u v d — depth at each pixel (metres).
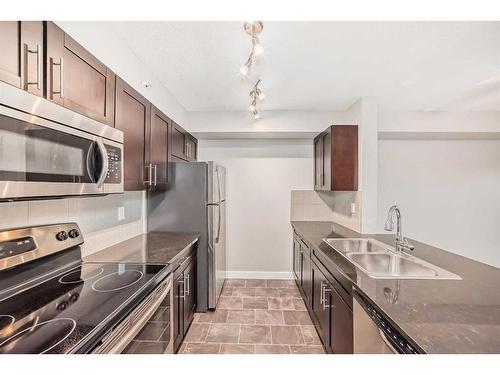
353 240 2.58
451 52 1.92
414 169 3.84
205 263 2.85
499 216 3.83
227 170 3.94
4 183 0.83
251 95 2.51
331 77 2.37
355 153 2.93
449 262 1.79
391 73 2.29
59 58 1.11
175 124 2.76
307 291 2.81
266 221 3.94
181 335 2.20
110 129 1.41
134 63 1.96
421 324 0.98
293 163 3.91
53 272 1.47
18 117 0.87
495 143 3.83
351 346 1.50
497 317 1.04
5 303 1.13
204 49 1.90
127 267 1.62
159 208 2.82
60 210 1.58
